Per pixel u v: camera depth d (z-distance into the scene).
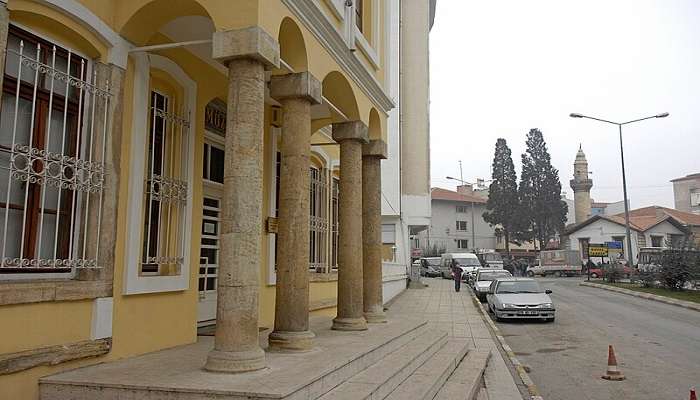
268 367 5.80
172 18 6.66
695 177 73.75
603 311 20.88
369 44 11.22
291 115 7.46
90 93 6.21
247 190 5.77
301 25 7.37
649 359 11.43
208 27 7.46
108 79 6.36
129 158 6.67
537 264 55.75
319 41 8.05
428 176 32.22
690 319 18.38
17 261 5.33
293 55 7.58
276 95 7.49
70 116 6.02
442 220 72.06
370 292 10.52
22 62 5.44
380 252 10.71
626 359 11.46
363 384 6.04
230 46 5.92
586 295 28.59
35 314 5.34
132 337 6.57
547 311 17.61
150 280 6.85
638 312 20.52
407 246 31.98
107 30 6.31
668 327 16.45
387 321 10.65
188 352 6.85
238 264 5.65
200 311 9.26
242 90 5.91
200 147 8.27
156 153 7.43
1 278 5.21
